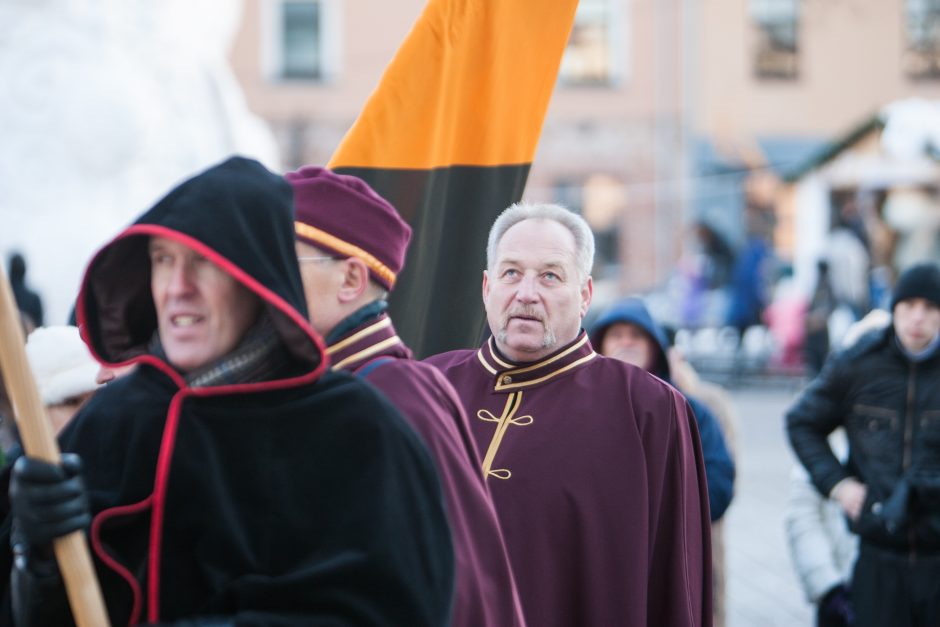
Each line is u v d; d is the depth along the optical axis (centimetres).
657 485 463
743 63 3341
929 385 623
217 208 273
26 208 1495
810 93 3350
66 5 1528
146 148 1563
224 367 284
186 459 275
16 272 1015
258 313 288
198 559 273
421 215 483
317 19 3325
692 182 3341
